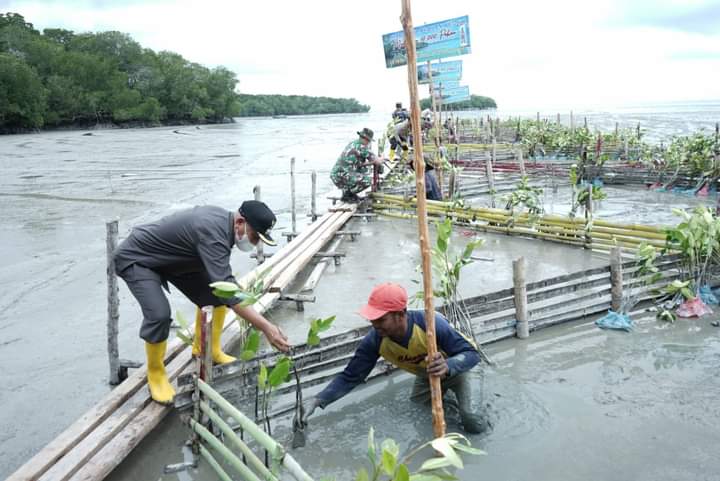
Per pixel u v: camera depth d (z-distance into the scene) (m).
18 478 2.97
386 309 3.42
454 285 4.61
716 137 13.34
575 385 4.25
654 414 3.81
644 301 5.87
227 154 29.02
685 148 14.02
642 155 15.85
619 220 10.08
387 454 2.13
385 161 11.87
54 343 5.30
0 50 82.25
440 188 10.68
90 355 5.04
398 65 10.42
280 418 3.94
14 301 6.46
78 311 6.13
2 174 20.19
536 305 5.70
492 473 3.25
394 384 4.41
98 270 7.67
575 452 3.43
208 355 3.57
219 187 15.91
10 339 5.39
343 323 5.57
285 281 6.18
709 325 5.30
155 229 3.81
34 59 82.31
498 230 9.18
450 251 8.12
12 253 8.66
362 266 7.64
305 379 4.23
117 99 85.31
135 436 3.49
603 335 5.16
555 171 15.32
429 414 3.96
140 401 3.86
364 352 3.74
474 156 18.20
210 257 3.59
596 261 7.41
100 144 40.94
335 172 11.22
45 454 3.19
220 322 4.38
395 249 8.52
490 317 5.52
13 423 3.95
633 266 5.79
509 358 4.76
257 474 3.33
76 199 13.94
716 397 4.00
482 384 4.19
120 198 13.98
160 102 97.19
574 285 5.43
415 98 2.58
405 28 2.52
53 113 77.19
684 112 85.56
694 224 5.75
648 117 60.38
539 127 23.33
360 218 10.98
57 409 4.12
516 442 3.55
